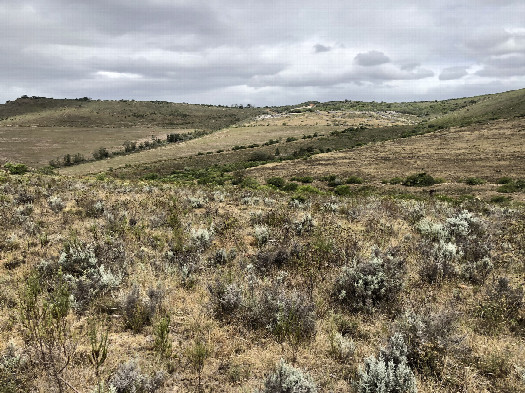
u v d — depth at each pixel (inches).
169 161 3747.5
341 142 4293.8
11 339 159.2
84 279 204.7
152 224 362.6
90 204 420.8
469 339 169.8
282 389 127.5
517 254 297.0
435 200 864.3
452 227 348.8
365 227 391.2
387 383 131.7
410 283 230.8
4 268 237.5
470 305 203.9
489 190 1314.0
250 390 135.6
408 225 413.7
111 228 327.6
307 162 2856.8
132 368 135.9
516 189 1270.9
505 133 3041.3
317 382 140.3
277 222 373.1
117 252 256.7
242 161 3503.9
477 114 5315.0
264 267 258.7
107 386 130.0
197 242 292.5
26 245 280.4
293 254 275.7
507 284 211.5
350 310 201.2
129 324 179.2
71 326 173.0
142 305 186.9
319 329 178.4
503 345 167.3
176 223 360.8
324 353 160.9
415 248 300.5
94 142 5285.4
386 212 482.0
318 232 321.7
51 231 320.5
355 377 145.7
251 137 5482.3
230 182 1765.5
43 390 128.7
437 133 3673.7
